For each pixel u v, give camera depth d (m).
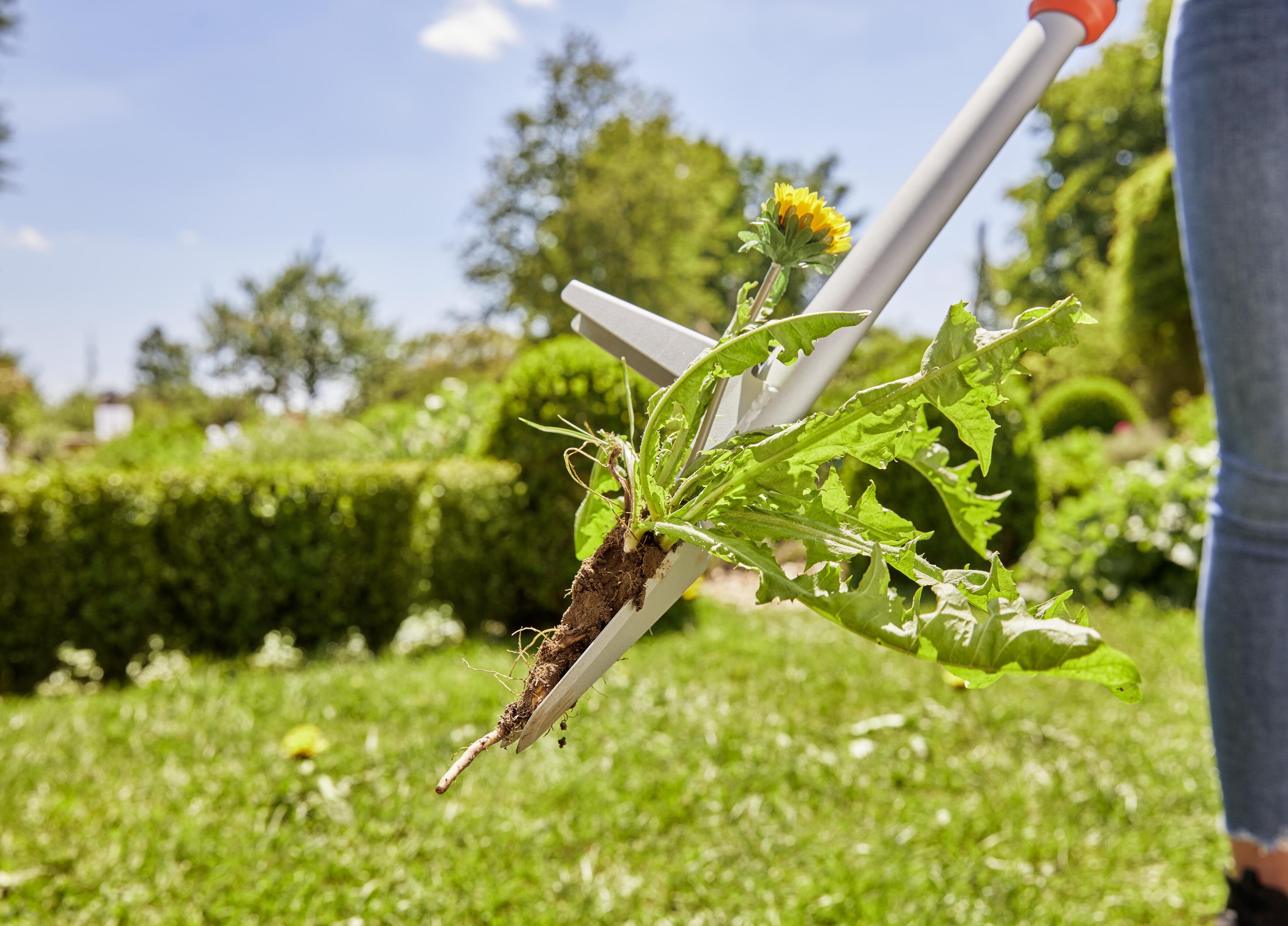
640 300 22.92
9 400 19.72
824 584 0.56
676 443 0.63
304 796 2.46
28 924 1.85
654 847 2.25
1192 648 3.96
